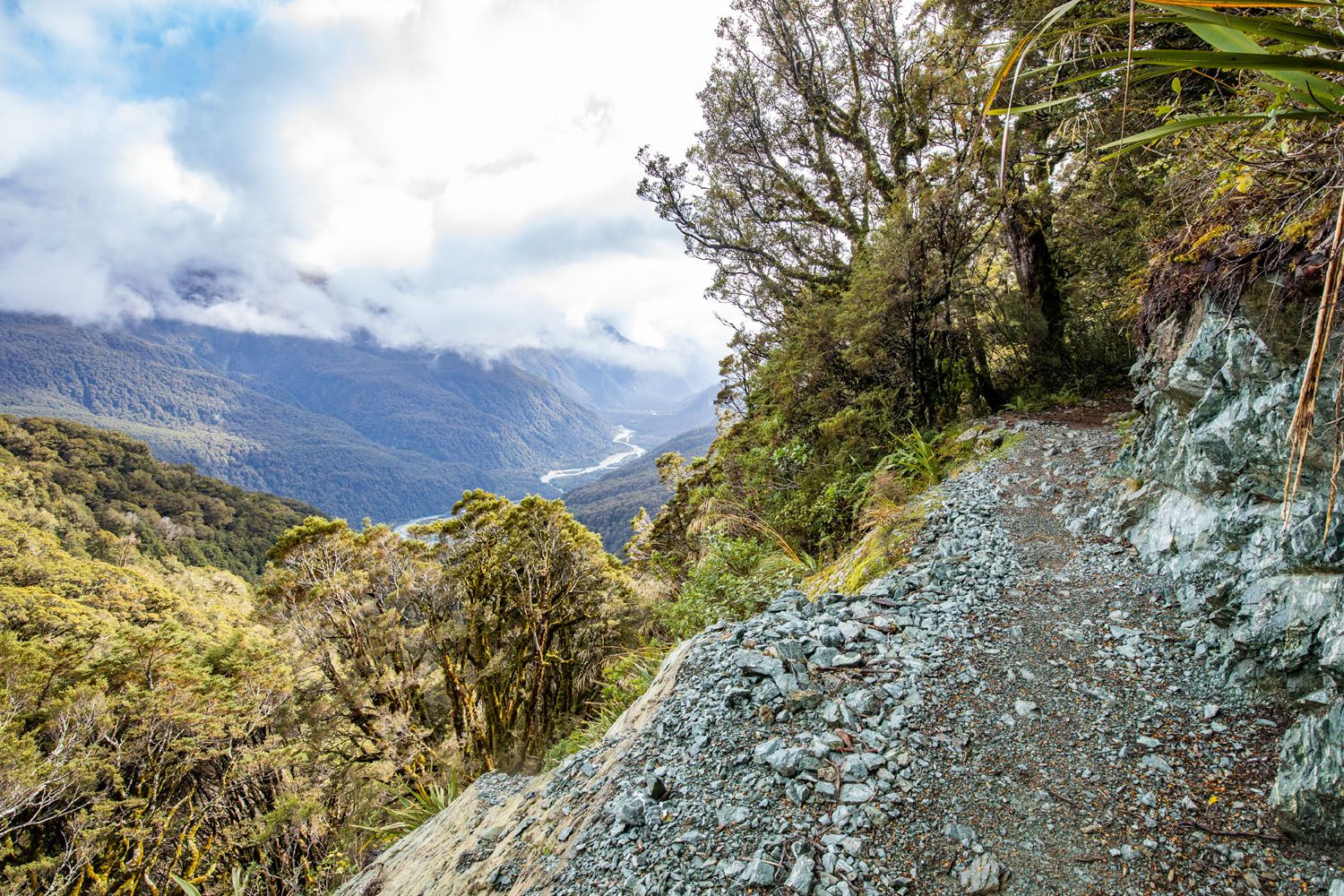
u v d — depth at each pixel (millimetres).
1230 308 3621
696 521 12656
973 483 6758
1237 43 1014
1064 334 10242
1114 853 2455
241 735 22844
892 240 8609
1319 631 2822
